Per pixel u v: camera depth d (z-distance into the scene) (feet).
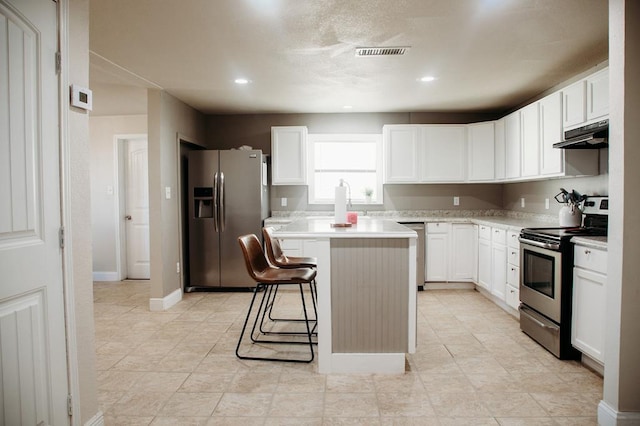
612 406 6.17
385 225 9.50
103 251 17.51
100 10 7.44
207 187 14.99
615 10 6.05
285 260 10.47
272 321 11.49
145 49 9.43
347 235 7.86
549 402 6.93
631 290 6.00
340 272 8.02
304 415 6.56
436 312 12.30
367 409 6.73
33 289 4.87
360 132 16.93
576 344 8.32
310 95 13.82
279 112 16.71
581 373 8.03
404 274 7.99
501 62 10.48
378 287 8.01
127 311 12.66
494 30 8.44
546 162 11.31
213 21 7.96
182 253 14.60
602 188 10.24
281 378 7.91
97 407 6.12
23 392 4.73
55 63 5.24
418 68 10.94
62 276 5.37
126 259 17.78
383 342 8.07
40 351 4.99
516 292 11.30
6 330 4.50
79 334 5.73
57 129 5.29
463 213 16.90
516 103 15.11
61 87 5.33
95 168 17.38
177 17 7.77
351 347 8.10
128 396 7.23
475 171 15.51
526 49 9.55
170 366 8.50
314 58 10.11
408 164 15.93
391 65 10.68
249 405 6.89
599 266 7.55
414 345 8.04
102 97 13.91
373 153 17.15
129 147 17.62
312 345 9.41
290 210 17.12
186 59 10.12
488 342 9.77
